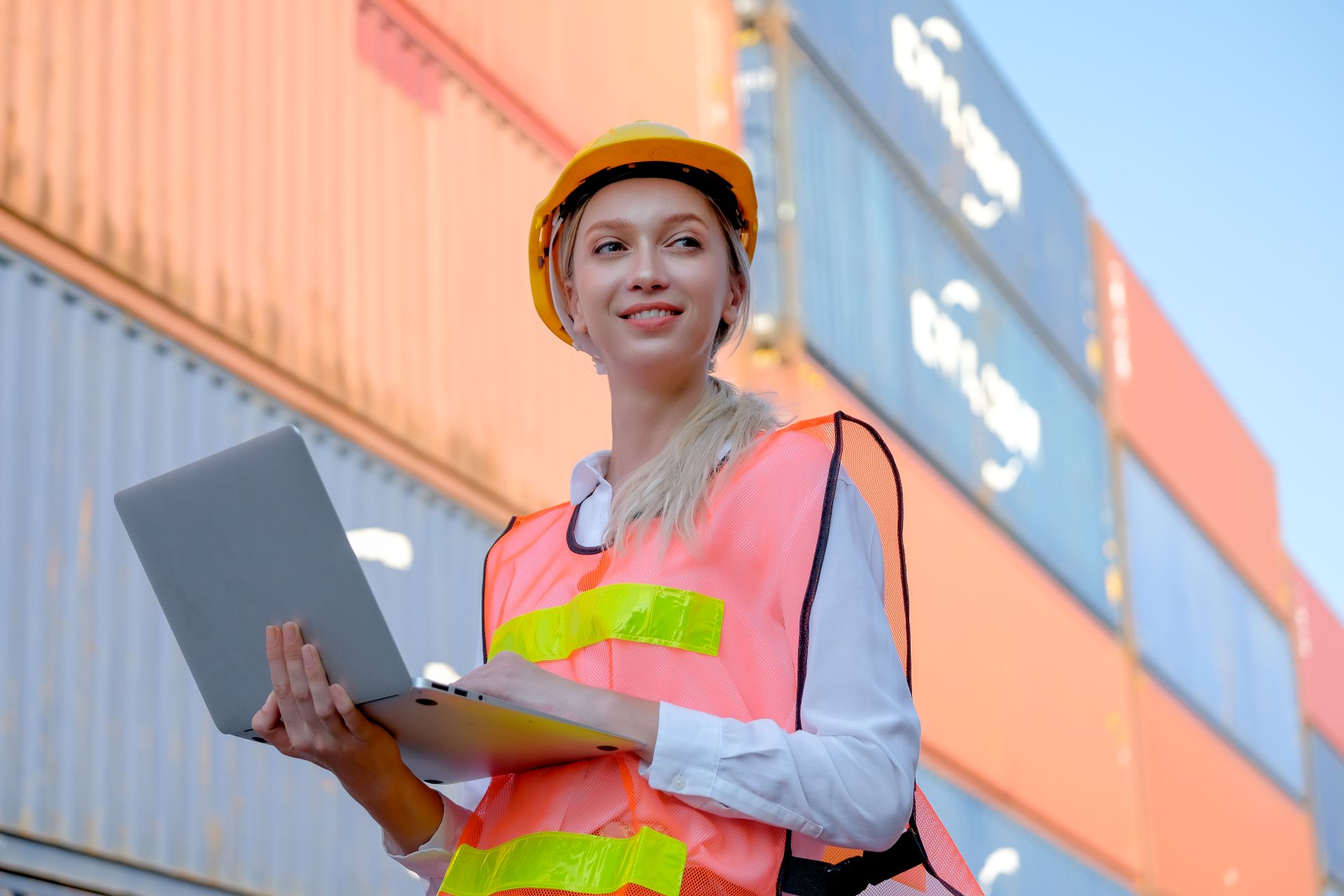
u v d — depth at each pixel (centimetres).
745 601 197
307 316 791
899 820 187
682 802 187
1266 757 2392
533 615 207
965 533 1531
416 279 872
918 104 1662
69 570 625
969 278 1695
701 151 220
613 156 221
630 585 198
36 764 589
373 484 810
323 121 832
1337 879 2773
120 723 629
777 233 1300
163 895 627
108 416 662
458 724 185
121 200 694
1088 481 1934
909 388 1481
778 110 1341
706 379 223
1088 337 2052
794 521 197
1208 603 2284
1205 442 2420
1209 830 2061
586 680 196
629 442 220
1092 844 1666
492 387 910
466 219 924
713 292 217
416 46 914
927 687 1377
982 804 1430
